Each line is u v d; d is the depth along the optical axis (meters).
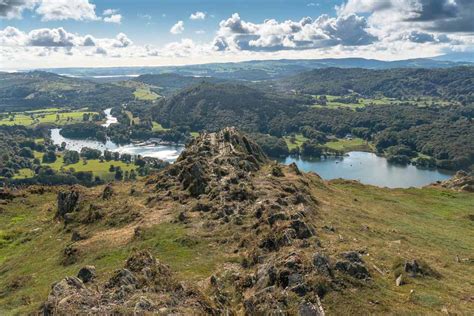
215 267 29.16
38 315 21.92
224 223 38.00
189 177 49.88
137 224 41.31
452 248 37.75
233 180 48.06
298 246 28.55
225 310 21.30
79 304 19.66
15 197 69.56
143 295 20.55
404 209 56.72
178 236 35.66
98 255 35.03
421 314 20.80
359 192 67.00
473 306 22.89
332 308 20.92
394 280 25.66
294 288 21.94
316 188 58.94
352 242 32.50
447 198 67.44
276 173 57.09
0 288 34.62
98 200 52.72
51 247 43.38
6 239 50.97
